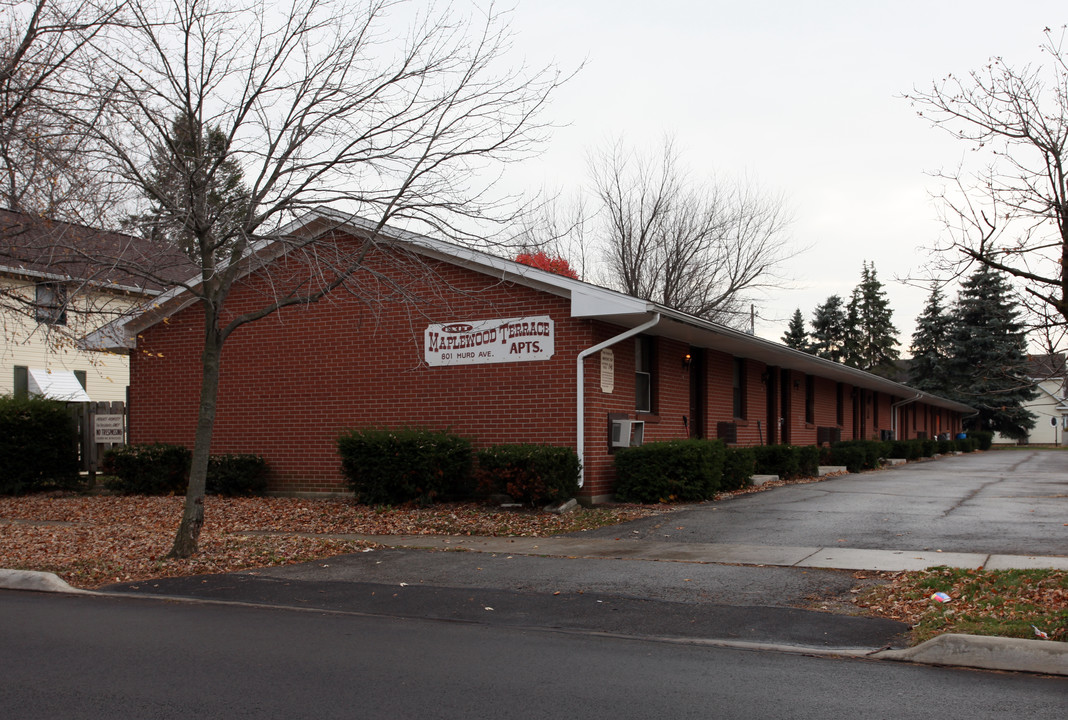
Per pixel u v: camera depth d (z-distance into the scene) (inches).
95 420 777.6
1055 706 219.9
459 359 655.8
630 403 684.1
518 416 634.8
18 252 487.8
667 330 695.1
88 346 735.7
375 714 213.0
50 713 213.6
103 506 658.2
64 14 454.9
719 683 239.9
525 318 636.1
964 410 2241.6
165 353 761.0
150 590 379.2
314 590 374.6
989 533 470.9
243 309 733.9
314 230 665.6
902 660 264.5
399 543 489.4
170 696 227.3
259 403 725.9
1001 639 257.3
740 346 816.9
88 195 448.8
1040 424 3048.7
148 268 535.2
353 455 628.7
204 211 447.2
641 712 214.8
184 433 752.3
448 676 246.1
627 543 469.4
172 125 475.5
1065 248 314.7
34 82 456.1
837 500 647.1
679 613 320.5
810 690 233.5
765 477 804.0
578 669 253.9
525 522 546.0
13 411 749.3
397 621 320.8
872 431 1519.4
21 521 598.2
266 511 620.4
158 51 452.4
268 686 236.1
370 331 687.7
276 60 464.1
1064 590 315.6
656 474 627.2
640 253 1512.1
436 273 663.8
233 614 335.0
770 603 331.0
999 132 349.1
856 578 366.3
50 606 351.9
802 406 1115.9
